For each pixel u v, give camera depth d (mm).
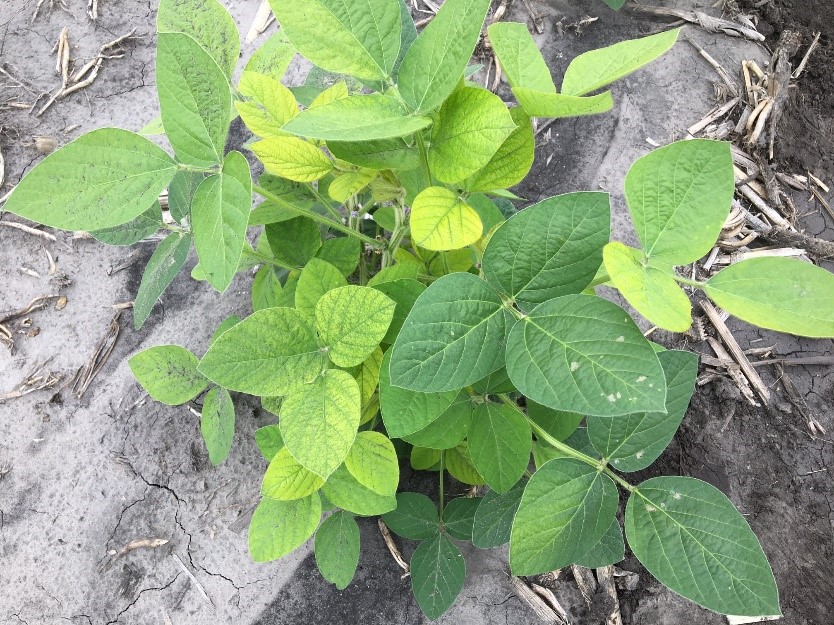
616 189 856
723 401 750
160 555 734
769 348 774
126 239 578
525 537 448
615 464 478
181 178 543
